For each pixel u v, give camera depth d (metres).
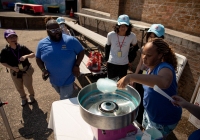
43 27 9.80
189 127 2.61
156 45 1.17
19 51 2.57
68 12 11.88
